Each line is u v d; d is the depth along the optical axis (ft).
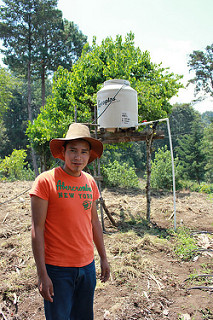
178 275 11.73
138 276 11.55
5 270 12.28
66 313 5.87
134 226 18.63
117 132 18.10
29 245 14.79
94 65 27.30
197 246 14.88
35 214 5.88
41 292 5.58
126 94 15.87
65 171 6.43
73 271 6.02
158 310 9.20
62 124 28.50
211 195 30.96
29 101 97.81
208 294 10.10
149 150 19.08
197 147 88.74
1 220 18.92
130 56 28.53
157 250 14.39
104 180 35.47
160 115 25.46
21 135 133.80
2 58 94.63
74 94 28.50
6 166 57.93
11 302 9.94
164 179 36.14
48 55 92.48
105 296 10.15
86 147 6.53
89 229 6.52
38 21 92.68
